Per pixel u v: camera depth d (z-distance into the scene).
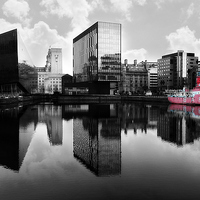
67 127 43.97
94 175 19.47
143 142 31.66
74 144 30.56
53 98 184.25
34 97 185.75
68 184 17.72
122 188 16.98
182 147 28.72
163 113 70.38
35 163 22.72
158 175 19.31
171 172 20.00
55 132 38.88
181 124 47.84
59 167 21.53
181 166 21.53
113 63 175.12
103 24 172.75
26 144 30.50
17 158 24.34
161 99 132.12
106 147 28.84
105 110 81.94
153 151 26.88
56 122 50.69
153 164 22.12
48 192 16.39
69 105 111.19
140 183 17.78
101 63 172.75
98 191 16.50
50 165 22.08
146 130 40.97
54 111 77.19
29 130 40.78
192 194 15.98
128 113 70.56
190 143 30.86
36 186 17.38
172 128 43.06
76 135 36.44
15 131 39.78
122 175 19.41
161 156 24.77
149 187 17.08
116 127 44.09
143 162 22.75
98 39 172.00
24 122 50.53
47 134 37.16
